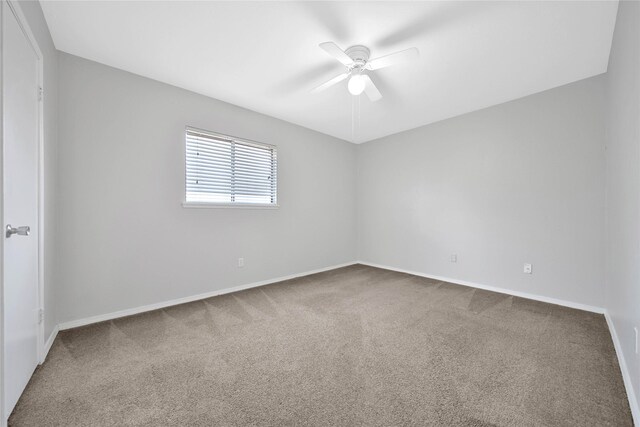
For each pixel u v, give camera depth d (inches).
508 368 61.4
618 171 71.6
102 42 77.7
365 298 112.3
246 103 120.8
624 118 63.5
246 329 82.4
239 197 125.6
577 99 100.0
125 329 81.9
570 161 101.7
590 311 97.0
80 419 46.4
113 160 89.9
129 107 93.2
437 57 85.1
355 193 187.8
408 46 79.8
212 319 90.0
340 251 175.9
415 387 54.7
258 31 73.6
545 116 107.7
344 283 136.3
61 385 55.2
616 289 74.5
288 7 65.0
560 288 104.3
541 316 92.4
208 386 55.1
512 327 83.6
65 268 81.1
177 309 99.1
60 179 80.2
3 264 41.6
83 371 60.1
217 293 116.1
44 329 65.7
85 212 84.7
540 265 109.3
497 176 121.5
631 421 45.9
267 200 137.3
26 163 54.8
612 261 81.7
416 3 63.7
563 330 81.3
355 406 49.4
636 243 51.8
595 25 70.8
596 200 96.1
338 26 71.6
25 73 54.4
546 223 107.7
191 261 108.4
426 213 149.5
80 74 84.0
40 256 62.7
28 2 56.4
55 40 76.3
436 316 92.7
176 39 76.9
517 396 52.1
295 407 49.1
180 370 60.7
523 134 113.7
